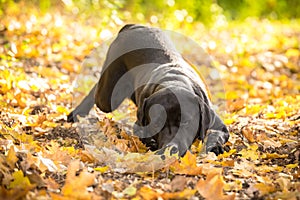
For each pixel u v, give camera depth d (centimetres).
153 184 515
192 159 549
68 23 1416
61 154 587
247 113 862
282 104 920
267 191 503
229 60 1369
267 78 1270
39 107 824
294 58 1454
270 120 791
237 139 688
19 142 643
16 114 758
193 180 528
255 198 495
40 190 491
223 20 1902
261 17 2206
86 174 482
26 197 463
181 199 468
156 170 555
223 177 547
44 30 1274
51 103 853
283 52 1520
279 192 507
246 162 594
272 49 1530
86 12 1480
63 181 526
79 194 462
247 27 1886
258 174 565
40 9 1466
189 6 1808
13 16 1345
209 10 1881
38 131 718
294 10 2320
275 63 1374
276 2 2266
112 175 543
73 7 1498
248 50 1487
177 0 1784
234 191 514
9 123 713
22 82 892
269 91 1139
